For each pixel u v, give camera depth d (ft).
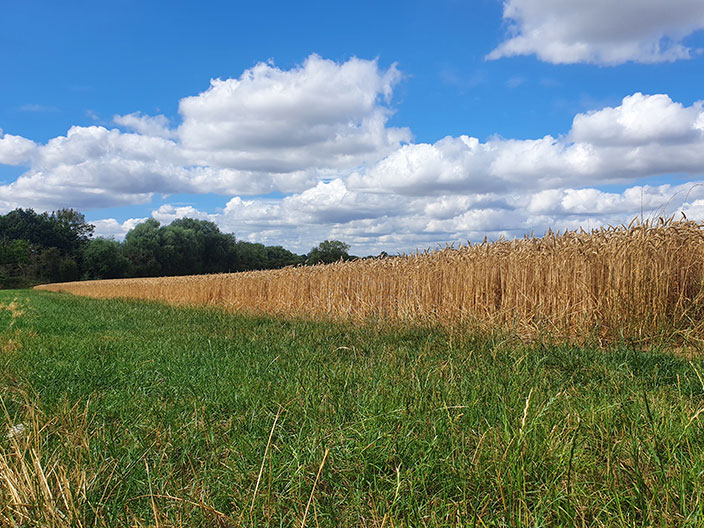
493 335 22.09
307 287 45.57
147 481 8.25
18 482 7.25
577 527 6.43
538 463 7.66
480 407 10.62
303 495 7.63
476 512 6.53
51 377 16.03
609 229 24.93
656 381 13.53
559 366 16.33
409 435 9.16
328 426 10.02
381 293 36.01
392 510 7.05
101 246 266.98
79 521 6.55
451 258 31.27
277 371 15.90
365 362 17.39
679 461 7.53
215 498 7.60
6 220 292.40
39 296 106.73
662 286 21.77
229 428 10.55
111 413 11.96
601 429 8.89
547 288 25.12
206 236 311.88
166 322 36.78
